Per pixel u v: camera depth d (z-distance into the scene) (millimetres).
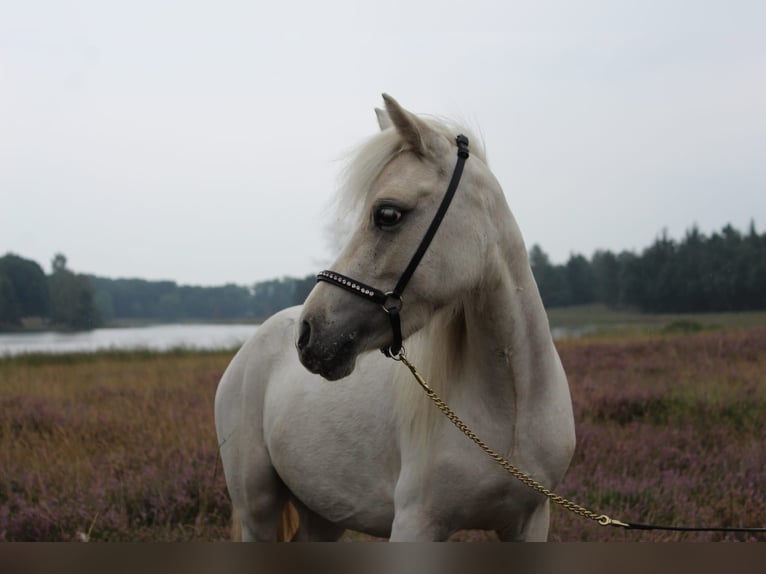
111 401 7453
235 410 2957
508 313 2010
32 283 50031
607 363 9266
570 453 2205
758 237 33062
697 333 14031
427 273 1887
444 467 2053
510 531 2227
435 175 1918
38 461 4922
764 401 5980
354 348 1895
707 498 3781
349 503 2408
